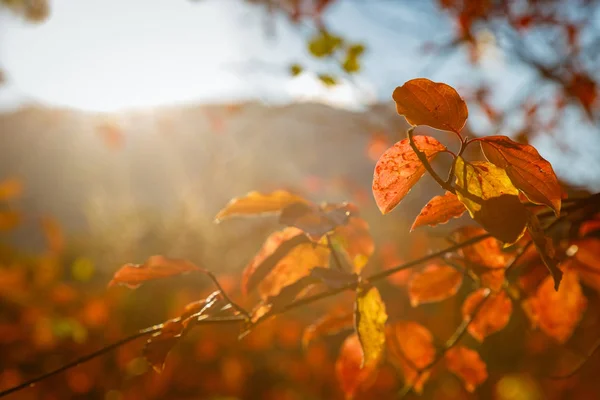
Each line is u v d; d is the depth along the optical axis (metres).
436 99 0.77
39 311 4.30
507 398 4.50
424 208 0.89
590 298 3.00
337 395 5.70
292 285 0.94
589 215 1.13
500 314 1.24
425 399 4.30
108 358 4.65
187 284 6.68
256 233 4.71
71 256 7.57
